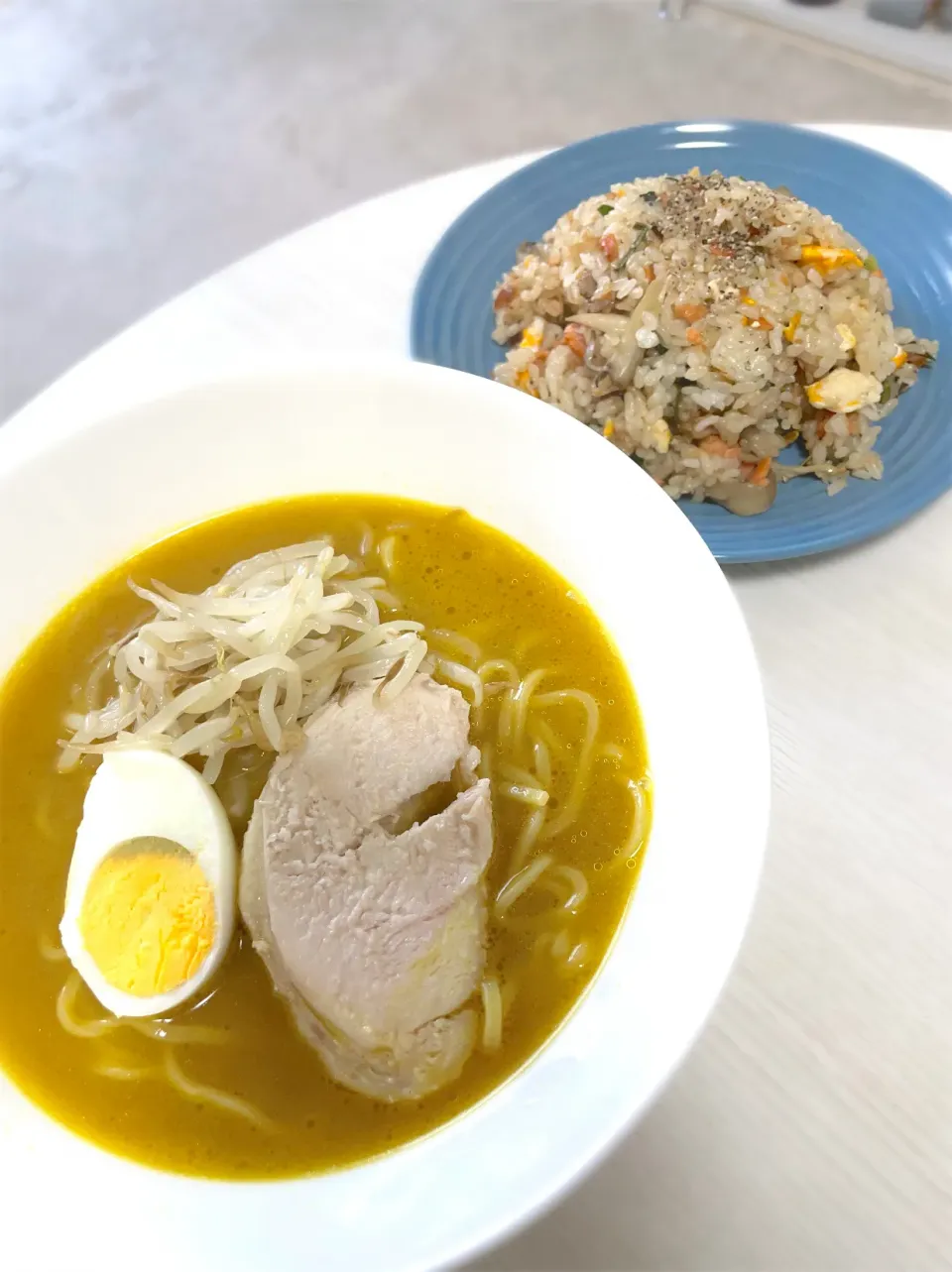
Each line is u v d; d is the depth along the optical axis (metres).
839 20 0.75
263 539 0.27
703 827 0.19
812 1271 0.19
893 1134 0.20
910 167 0.39
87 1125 0.20
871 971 0.22
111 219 0.72
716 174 0.37
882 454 0.32
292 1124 0.20
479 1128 0.19
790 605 0.29
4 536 0.25
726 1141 0.20
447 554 0.27
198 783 0.24
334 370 0.25
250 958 0.23
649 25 0.79
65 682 0.26
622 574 0.24
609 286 0.34
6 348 0.66
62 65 0.83
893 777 0.25
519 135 0.73
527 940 0.22
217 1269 0.16
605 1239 0.19
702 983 0.16
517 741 0.25
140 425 0.25
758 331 0.33
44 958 0.23
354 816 0.23
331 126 0.76
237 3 0.86
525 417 0.24
